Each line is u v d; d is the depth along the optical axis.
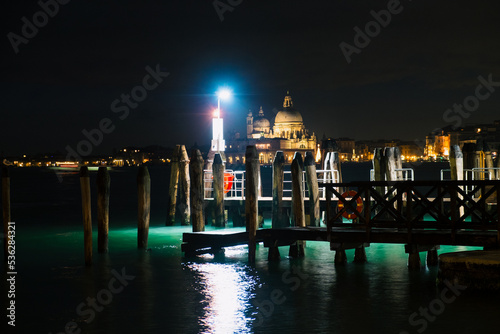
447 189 22.67
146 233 31.19
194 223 32.88
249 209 27.11
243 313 19.41
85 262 27.20
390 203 23.83
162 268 26.48
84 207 27.05
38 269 26.88
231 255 29.02
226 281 23.72
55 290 22.92
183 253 30.19
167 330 17.89
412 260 24.75
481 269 19.50
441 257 20.64
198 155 33.22
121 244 33.69
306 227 27.22
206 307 20.17
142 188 30.92
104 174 30.41
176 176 41.19
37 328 18.36
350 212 28.53
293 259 27.73
